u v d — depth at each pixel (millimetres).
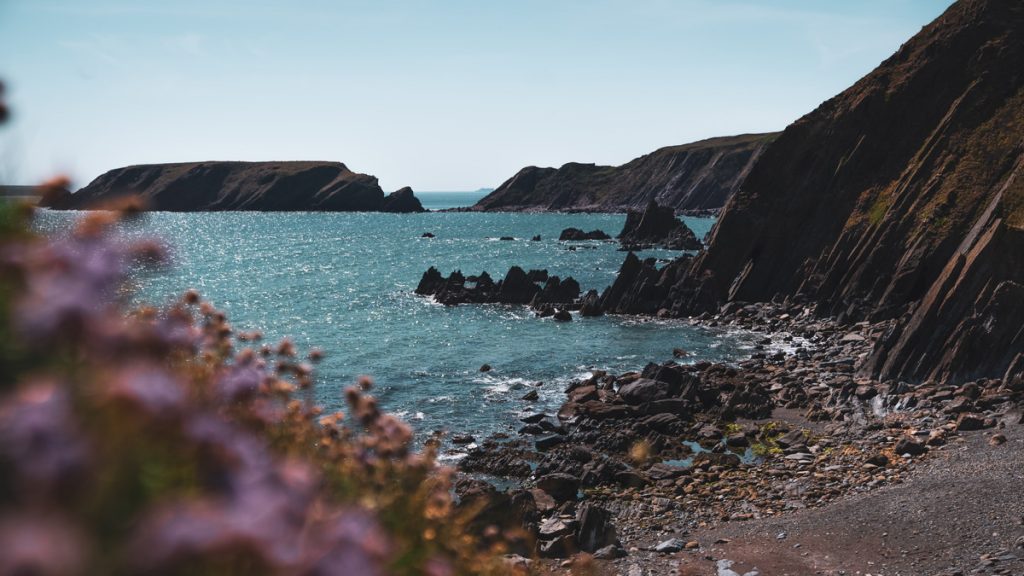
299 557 1426
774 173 70250
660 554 18422
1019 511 18078
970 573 15203
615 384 38094
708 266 68562
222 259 120062
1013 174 45906
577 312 64562
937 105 68500
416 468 4523
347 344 52281
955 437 26656
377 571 1561
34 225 2238
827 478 24031
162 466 1494
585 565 8891
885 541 17578
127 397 1502
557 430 31500
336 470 3947
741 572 16812
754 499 22891
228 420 3168
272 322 62844
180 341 3180
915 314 38188
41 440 1251
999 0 72812
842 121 70375
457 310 67562
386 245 144875
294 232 184375
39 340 1649
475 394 38000
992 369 34688
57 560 1022
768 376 39688
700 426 31062
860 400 33969
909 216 58781
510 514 18656
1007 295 35188
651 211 142000
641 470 26250
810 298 61500
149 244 1986
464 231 187875
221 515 1359
